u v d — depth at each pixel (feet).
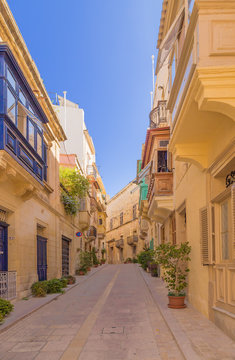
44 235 46.32
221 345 16.22
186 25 19.62
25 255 36.27
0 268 30.89
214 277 21.09
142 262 76.48
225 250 20.03
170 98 22.63
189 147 22.50
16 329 21.56
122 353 16.28
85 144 98.37
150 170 52.75
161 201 40.37
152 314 25.75
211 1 14.98
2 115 24.41
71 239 66.90
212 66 14.65
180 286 27.04
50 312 27.45
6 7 28.53
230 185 18.67
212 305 21.18
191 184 27.71
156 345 17.48
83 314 26.40
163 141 43.09
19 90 29.27
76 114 93.40
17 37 32.50
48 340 18.83
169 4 27.20
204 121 18.81
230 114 15.30
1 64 25.22
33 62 37.47
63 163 69.51
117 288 45.09
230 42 14.84
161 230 57.93
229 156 17.94
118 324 22.53
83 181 65.00
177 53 24.70
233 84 14.60
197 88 15.28
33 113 33.42
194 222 26.55
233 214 16.48
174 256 27.63
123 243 153.58
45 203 44.80
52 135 48.65
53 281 39.93
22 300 33.01
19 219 34.60
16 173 28.63
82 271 69.36
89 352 16.53
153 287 42.29
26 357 15.97
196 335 18.10
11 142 26.08
